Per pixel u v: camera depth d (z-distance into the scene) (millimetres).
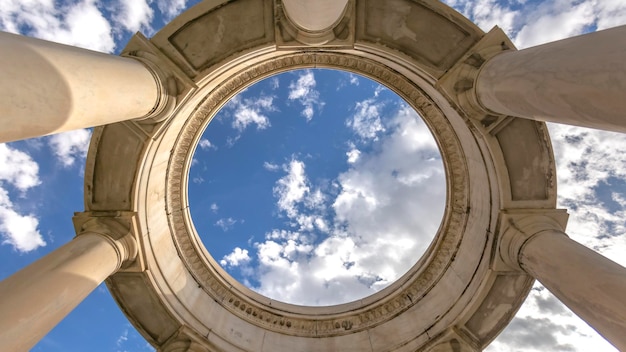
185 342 15945
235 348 16953
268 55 16453
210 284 19266
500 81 10844
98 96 9133
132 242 14047
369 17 13875
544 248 12586
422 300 18875
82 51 9562
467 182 18062
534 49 10336
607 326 9961
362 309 19641
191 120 17984
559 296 11633
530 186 14422
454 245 18578
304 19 12672
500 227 14555
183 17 13352
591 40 8320
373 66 18203
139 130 13586
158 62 13023
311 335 19125
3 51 6957
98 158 14227
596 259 11188
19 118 6965
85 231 13461
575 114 8695
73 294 10516
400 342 17469
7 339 8391
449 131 18312
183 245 18891
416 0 13219
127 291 15422
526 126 13711
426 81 15750
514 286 15414
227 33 13930
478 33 13258
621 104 7309
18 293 9406
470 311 16031
